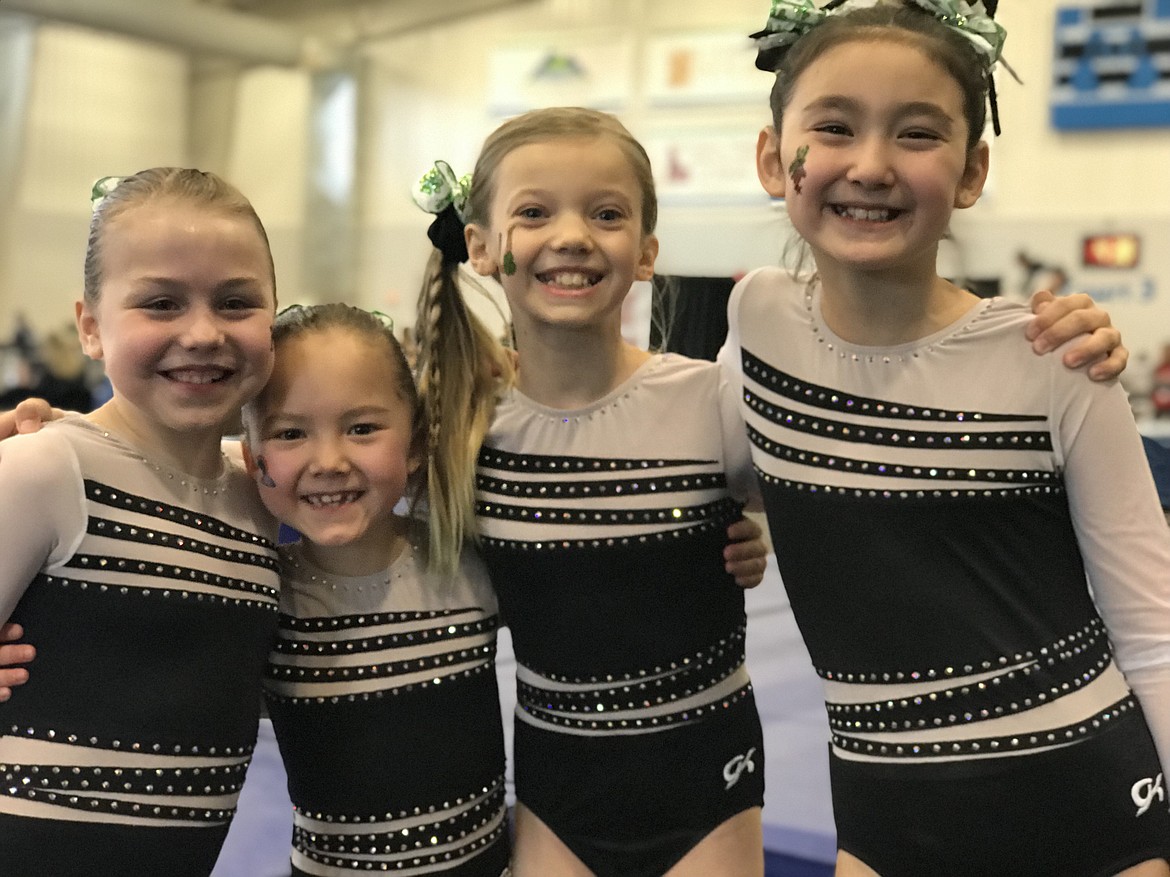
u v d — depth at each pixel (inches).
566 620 53.9
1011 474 45.9
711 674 54.9
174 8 228.7
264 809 82.0
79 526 46.3
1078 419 45.2
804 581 49.3
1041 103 181.9
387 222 248.7
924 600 46.1
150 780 46.3
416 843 52.7
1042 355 45.8
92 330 49.8
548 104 226.1
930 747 45.7
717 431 55.2
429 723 53.3
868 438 47.8
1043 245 183.0
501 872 55.4
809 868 72.4
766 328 51.3
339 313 53.7
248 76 268.5
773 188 50.9
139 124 274.5
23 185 260.4
